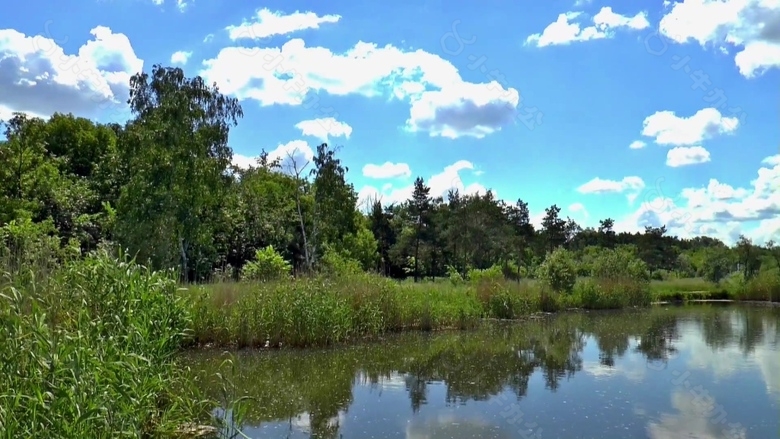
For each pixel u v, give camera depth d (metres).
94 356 5.27
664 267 53.25
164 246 22.67
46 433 4.42
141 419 5.82
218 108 25.52
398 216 57.09
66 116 37.31
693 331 17.88
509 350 13.88
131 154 23.53
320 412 8.09
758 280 33.31
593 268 31.17
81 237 26.70
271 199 36.16
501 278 24.66
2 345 4.80
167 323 7.22
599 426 7.59
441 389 9.62
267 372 10.78
